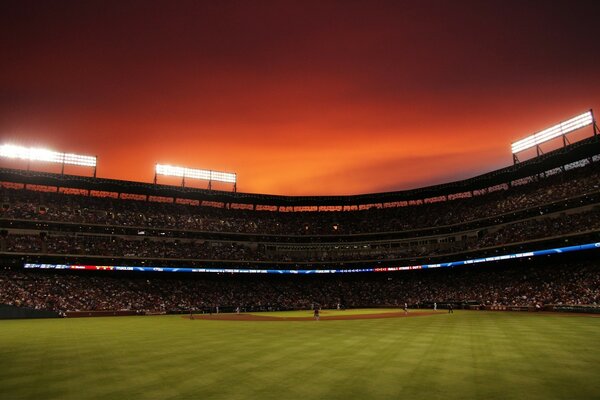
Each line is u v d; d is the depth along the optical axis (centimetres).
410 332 3178
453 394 1288
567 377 1497
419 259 8244
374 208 10012
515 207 7500
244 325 4269
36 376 1614
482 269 8031
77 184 8112
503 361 1825
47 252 6919
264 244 9156
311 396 1291
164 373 1655
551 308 5678
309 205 9862
